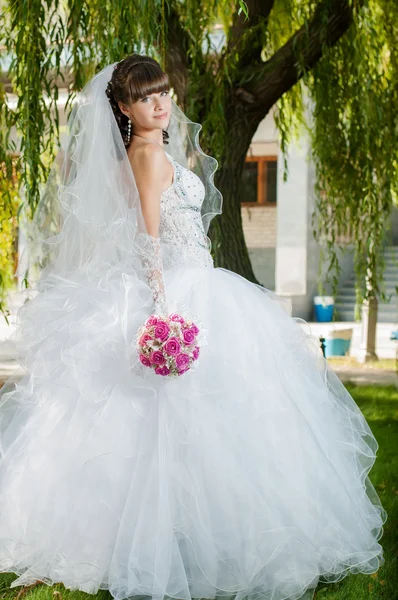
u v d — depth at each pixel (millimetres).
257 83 6184
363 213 7328
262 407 2824
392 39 7020
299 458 2803
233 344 2936
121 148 3002
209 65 6406
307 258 13594
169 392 2816
